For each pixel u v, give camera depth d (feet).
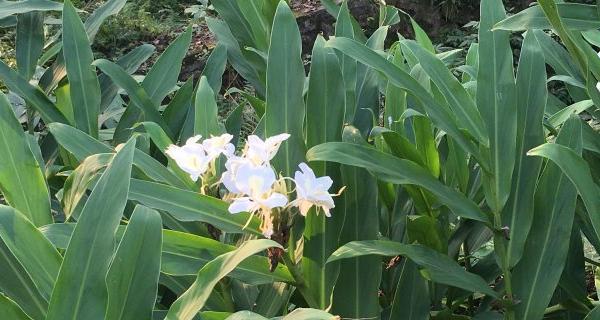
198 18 15.37
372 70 4.50
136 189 3.13
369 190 3.47
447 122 3.45
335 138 3.53
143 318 2.46
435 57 3.59
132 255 2.48
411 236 3.69
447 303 4.15
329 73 3.56
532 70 3.63
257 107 4.94
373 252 3.16
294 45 3.62
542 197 3.43
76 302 2.39
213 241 3.11
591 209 3.00
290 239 3.29
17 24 5.39
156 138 3.69
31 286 2.91
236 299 3.64
